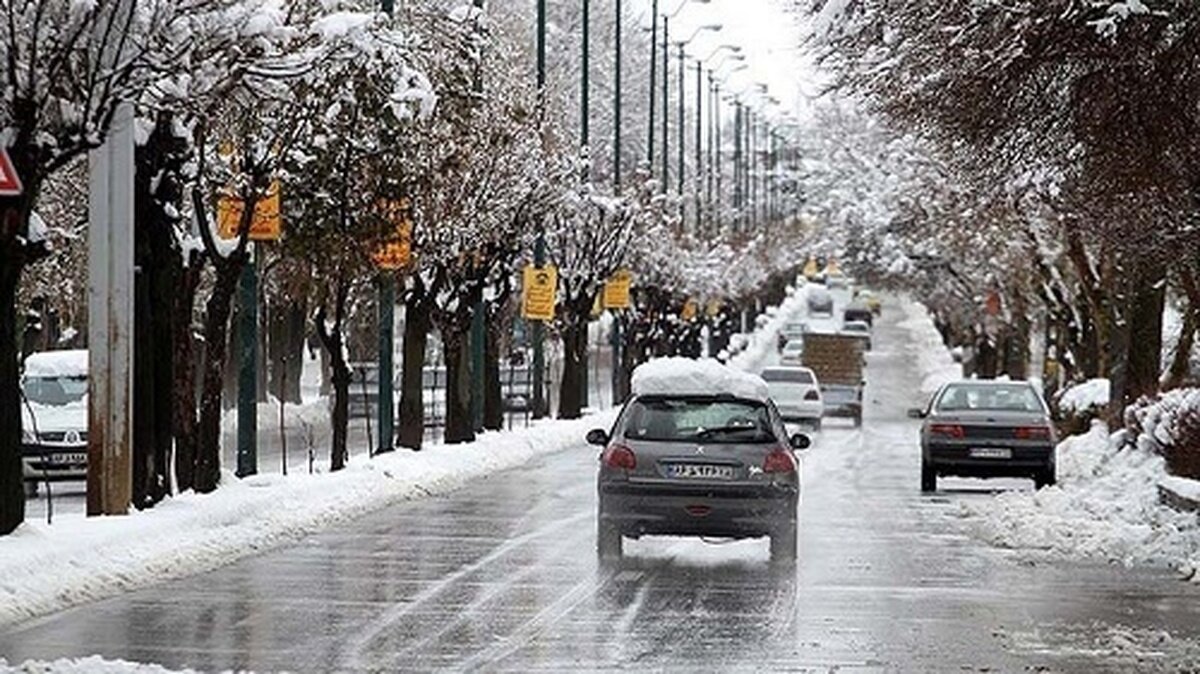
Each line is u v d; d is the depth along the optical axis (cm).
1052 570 4806
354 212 6419
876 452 11031
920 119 4697
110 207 4941
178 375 5747
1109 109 4297
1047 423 7512
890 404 19400
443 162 7525
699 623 3766
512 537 5416
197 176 5362
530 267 11156
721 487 4706
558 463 9169
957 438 7506
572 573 4569
